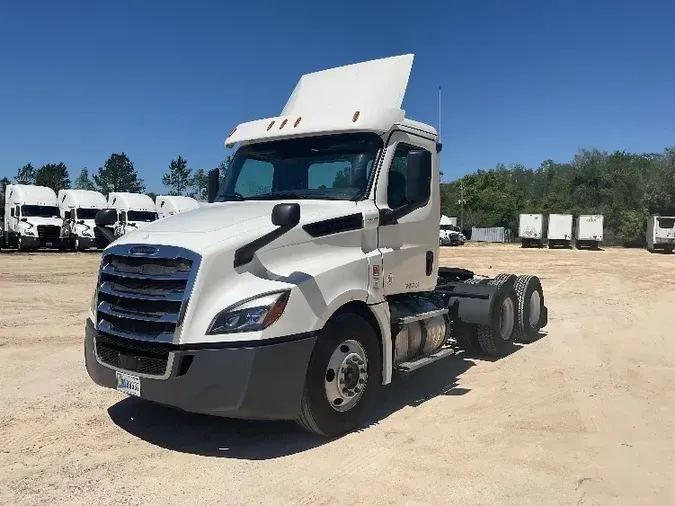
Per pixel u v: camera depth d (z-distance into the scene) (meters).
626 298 15.91
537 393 6.63
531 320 9.45
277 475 4.45
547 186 112.25
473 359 8.33
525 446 5.03
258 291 4.59
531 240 53.09
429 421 5.66
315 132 6.00
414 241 6.32
